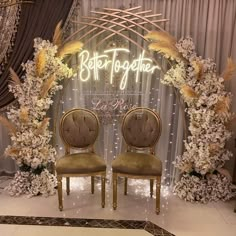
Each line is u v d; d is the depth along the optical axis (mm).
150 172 2951
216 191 3324
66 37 3379
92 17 3322
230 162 3549
